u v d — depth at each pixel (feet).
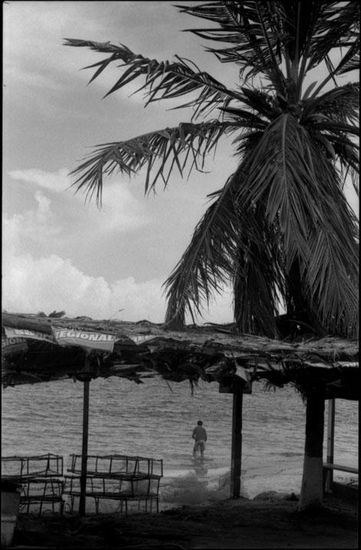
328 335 46.21
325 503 48.44
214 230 46.03
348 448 129.90
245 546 33.12
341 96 50.24
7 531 30.30
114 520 40.34
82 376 39.06
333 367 37.70
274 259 48.83
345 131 50.57
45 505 50.26
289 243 43.55
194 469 94.02
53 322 35.17
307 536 36.55
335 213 45.50
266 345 37.81
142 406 228.22
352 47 52.01
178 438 153.89
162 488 63.67
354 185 51.31
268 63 51.96
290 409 245.86
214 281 44.98
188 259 45.21
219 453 127.85
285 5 50.85
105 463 90.27
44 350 36.45
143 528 37.70
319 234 44.42
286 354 37.24
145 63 48.55
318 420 44.32
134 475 46.57
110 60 47.96
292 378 42.11
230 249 46.06
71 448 125.90
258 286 47.96
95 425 170.40
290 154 45.39
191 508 46.65
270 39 52.19
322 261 43.68
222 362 37.11
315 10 50.65
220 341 36.88
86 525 37.17
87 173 48.42
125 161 48.52
